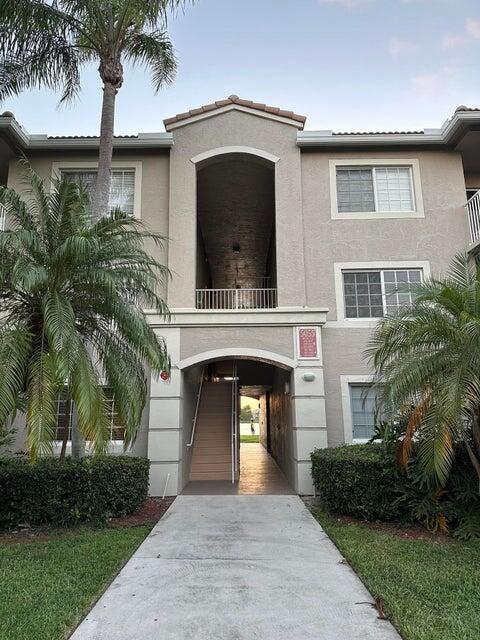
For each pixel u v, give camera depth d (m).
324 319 11.61
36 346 7.03
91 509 8.09
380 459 8.25
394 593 5.16
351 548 6.79
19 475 8.02
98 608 4.89
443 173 12.80
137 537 7.37
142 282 7.80
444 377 6.89
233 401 15.18
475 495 7.45
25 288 6.48
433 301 7.54
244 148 12.80
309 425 11.10
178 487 10.89
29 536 7.54
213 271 24.77
